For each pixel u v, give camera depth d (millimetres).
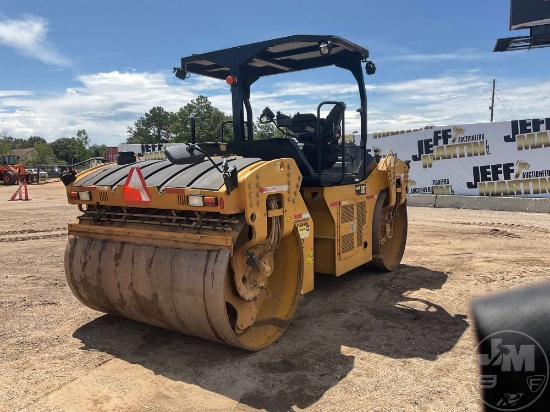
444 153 14195
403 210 6750
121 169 4254
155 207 3664
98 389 3160
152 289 3627
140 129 70875
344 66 5547
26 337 4043
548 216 11320
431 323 4379
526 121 13008
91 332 4160
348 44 4793
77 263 4102
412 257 7117
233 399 3039
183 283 3451
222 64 4680
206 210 3373
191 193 3408
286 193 3791
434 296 5184
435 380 3271
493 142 13469
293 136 5484
